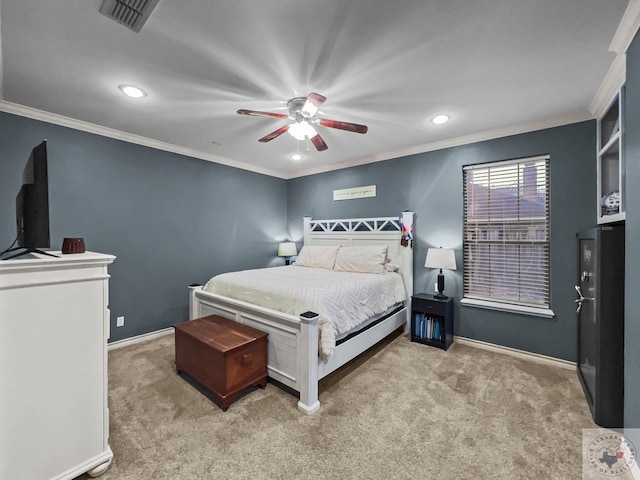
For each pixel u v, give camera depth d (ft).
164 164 11.75
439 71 6.51
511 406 6.88
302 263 13.88
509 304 10.16
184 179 12.44
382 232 13.03
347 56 5.96
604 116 8.14
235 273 11.25
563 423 6.24
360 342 8.90
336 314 7.79
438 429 6.07
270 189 16.46
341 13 4.80
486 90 7.38
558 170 9.20
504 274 10.37
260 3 4.58
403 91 7.41
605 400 6.12
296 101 7.73
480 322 10.66
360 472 4.96
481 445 5.60
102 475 4.87
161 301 11.68
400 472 4.96
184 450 5.44
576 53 5.87
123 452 5.38
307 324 6.64
